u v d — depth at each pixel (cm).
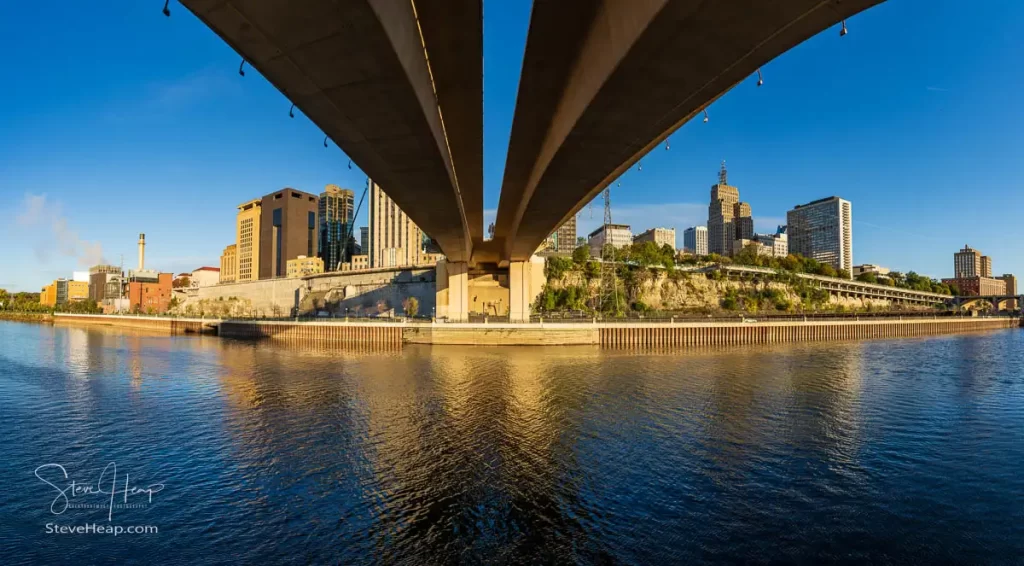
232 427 2667
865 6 1149
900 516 1648
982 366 5069
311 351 6372
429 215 4100
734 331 7431
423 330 7038
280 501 1762
